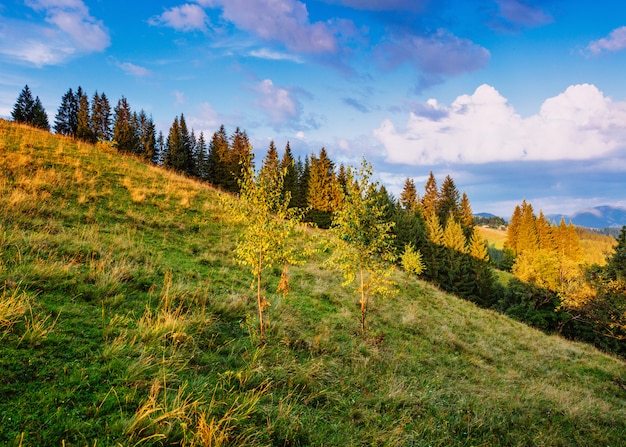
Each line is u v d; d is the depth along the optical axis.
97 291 7.37
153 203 17.27
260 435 4.92
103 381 4.87
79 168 18.27
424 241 51.06
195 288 9.51
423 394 7.68
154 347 6.14
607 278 19.11
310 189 53.62
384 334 11.32
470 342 13.71
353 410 6.30
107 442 3.91
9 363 4.58
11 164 15.08
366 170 11.34
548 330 33.84
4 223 9.88
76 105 65.38
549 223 86.50
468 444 6.39
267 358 7.20
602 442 7.82
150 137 66.81
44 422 3.88
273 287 12.25
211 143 60.81
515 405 8.45
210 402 5.21
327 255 19.34
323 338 9.20
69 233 10.63
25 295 6.16
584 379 13.02
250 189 8.41
